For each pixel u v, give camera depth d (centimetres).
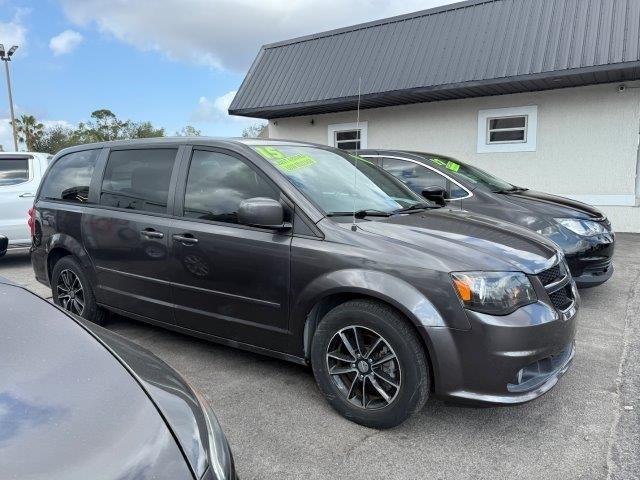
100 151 456
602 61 855
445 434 295
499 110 1071
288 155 370
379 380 294
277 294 324
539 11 971
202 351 422
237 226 346
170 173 393
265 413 318
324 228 312
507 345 264
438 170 595
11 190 796
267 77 1313
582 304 544
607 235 527
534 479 254
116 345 201
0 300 216
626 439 288
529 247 315
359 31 1214
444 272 271
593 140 979
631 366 387
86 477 128
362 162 436
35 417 145
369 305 290
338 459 270
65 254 480
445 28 1075
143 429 150
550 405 329
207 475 147
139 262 401
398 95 1073
